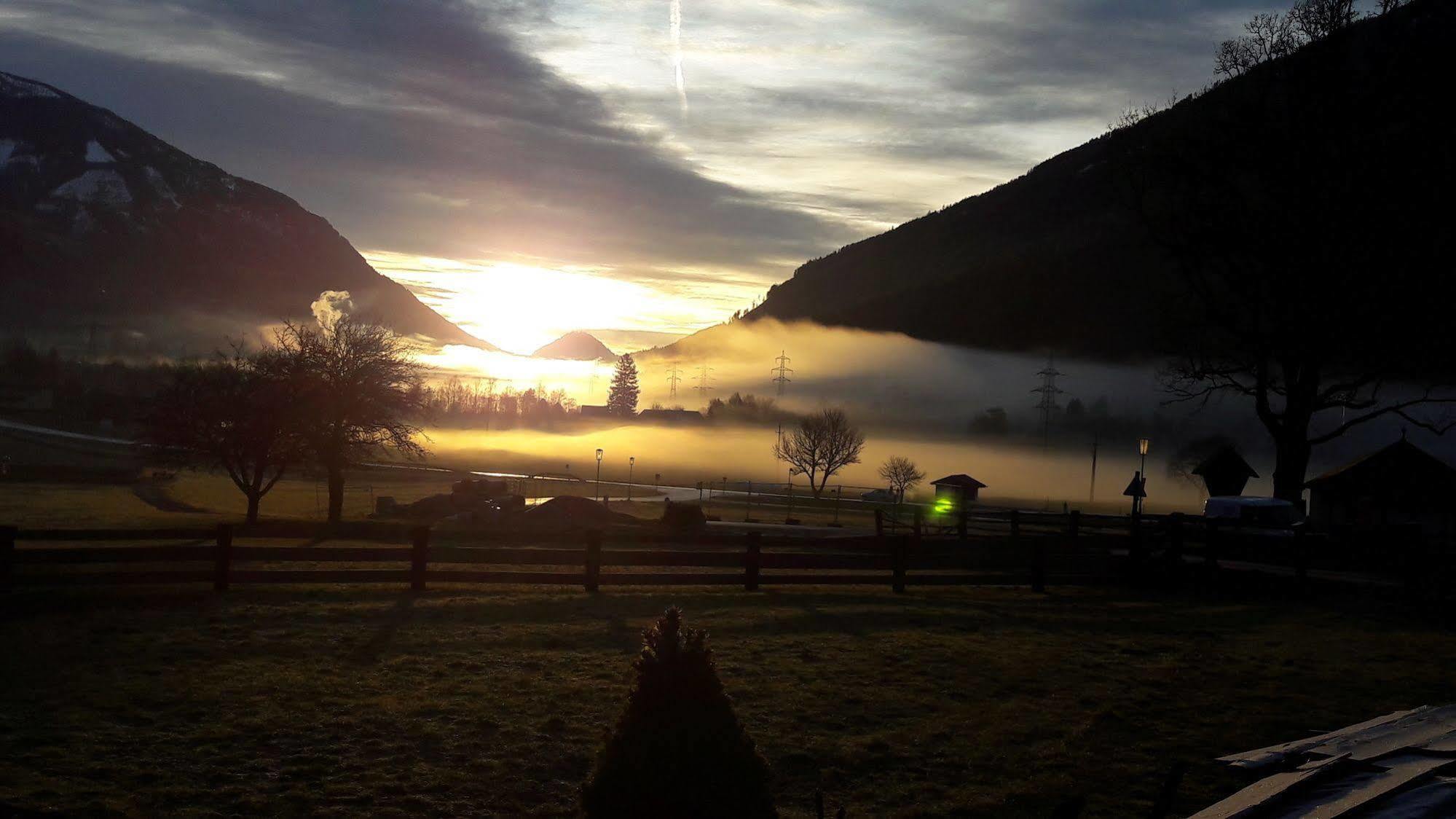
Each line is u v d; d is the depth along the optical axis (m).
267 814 8.48
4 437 100.25
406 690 11.87
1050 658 14.73
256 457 43.66
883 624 16.80
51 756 9.30
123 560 15.94
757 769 6.04
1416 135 31.25
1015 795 9.51
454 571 17.97
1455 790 5.91
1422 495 36.38
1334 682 13.71
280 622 14.85
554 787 9.37
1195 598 21.06
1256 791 6.47
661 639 6.16
